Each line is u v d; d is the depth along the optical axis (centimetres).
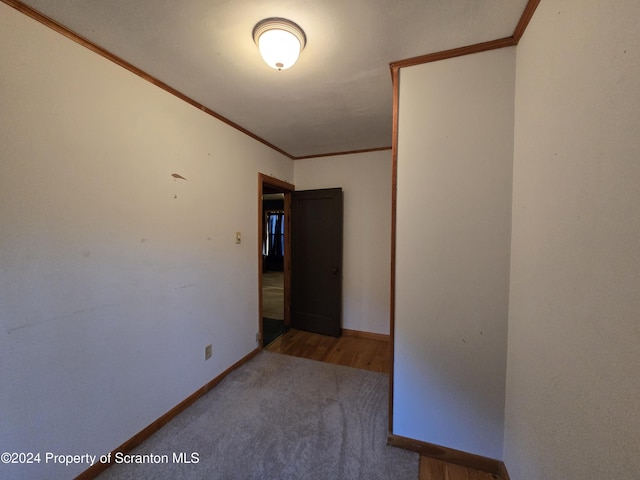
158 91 179
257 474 146
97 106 144
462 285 149
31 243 120
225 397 215
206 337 222
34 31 119
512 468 132
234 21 128
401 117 158
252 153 283
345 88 191
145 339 171
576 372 82
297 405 205
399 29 132
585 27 79
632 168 60
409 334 161
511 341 137
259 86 188
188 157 203
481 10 119
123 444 158
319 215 359
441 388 156
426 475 146
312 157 371
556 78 96
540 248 107
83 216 138
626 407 62
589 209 77
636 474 59
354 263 355
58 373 129
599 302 72
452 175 149
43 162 123
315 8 119
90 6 117
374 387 230
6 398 113
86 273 140
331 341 336
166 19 126
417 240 157
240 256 264
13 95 113
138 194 167
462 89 146
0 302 110
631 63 61
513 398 133
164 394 184
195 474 146
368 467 150
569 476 84
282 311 461
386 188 339
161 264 182
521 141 128
